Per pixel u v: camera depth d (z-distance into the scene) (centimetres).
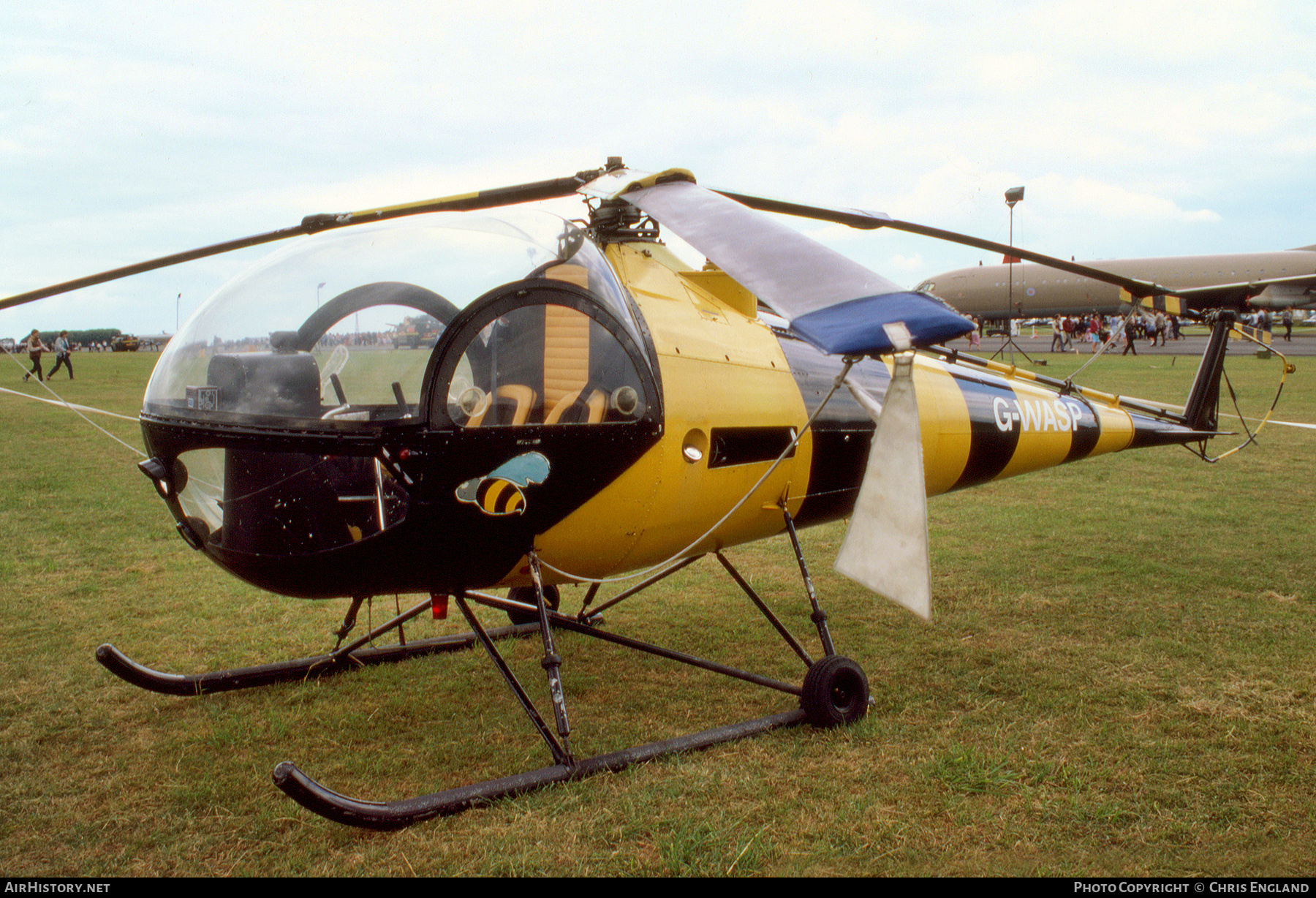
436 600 339
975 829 281
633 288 355
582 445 309
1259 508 759
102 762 333
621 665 438
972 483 516
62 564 605
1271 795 299
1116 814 286
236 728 360
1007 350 3831
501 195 359
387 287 306
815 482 408
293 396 299
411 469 285
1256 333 605
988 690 395
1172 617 486
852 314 245
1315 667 411
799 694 361
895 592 268
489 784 298
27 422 1436
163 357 325
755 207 394
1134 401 599
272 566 304
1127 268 5406
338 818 267
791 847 273
